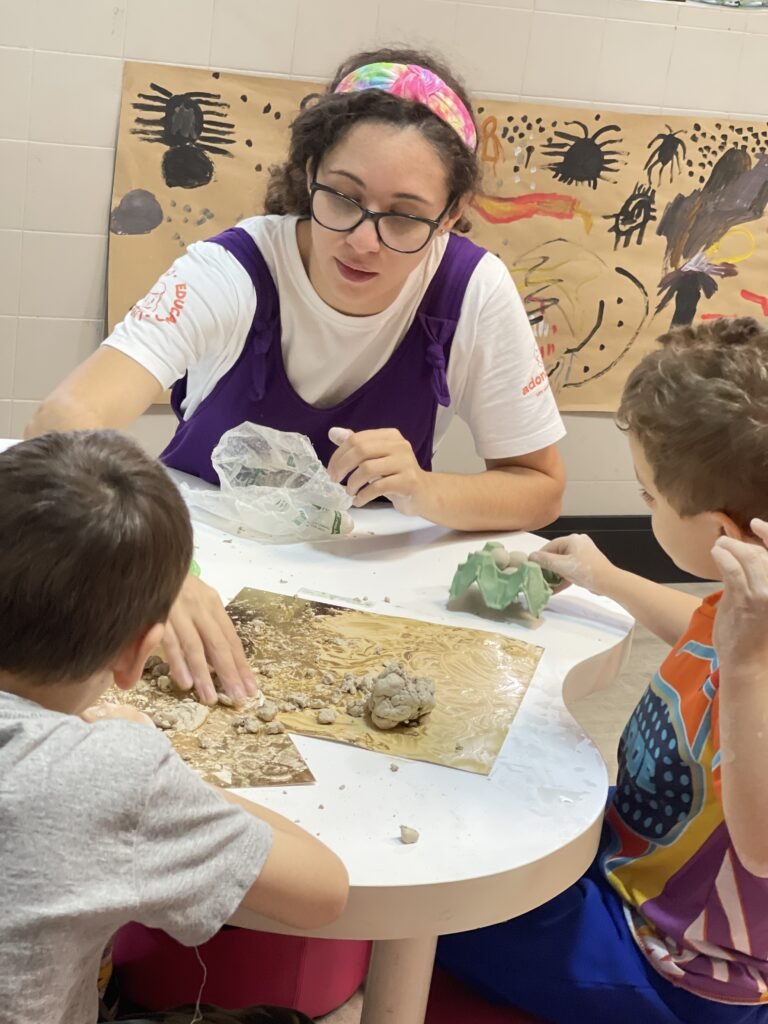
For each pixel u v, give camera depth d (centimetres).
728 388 107
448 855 90
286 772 98
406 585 143
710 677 112
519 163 300
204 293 156
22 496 77
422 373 170
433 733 107
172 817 75
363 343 165
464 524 160
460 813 96
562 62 295
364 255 148
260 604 131
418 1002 104
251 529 154
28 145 263
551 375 323
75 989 80
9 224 268
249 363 165
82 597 76
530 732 110
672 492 112
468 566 137
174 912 75
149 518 80
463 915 89
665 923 112
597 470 336
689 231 321
